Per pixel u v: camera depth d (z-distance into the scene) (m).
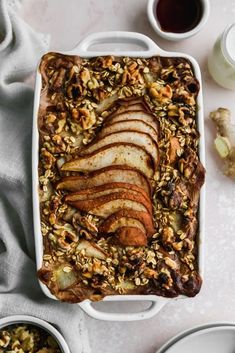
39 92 0.94
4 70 0.99
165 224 0.95
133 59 0.96
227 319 1.06
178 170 0.95
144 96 0.96
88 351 1.00
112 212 0.93
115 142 0.94
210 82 1.07
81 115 0.94
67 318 0.98
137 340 1.04
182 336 1.02
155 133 0.95
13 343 0.96
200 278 0.95
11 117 1.00
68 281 0.93
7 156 0.97
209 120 1.07
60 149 0.94
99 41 0.97
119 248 0.94
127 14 1.07
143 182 0.94
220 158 1.07
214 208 1.06
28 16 1.05
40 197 0.94
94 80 0.95
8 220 0.99
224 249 1.06
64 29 1.06
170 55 0.97
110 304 1.04
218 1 1.08
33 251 0.99
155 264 0.94
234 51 1.02
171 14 1.05
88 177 0.94
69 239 0.93
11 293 0.98
